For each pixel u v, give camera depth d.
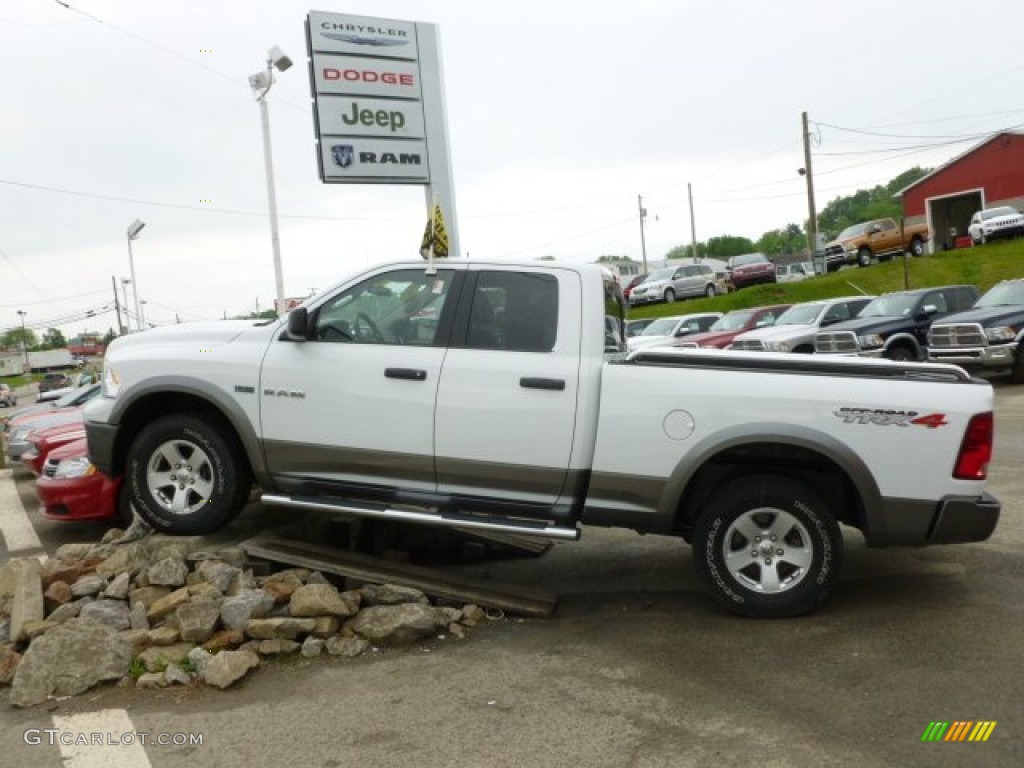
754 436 4.70
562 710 3.82
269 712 3.94
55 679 4.23
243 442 5.40
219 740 3.69
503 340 5.12
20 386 83.06
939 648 4.31
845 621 4.77
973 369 15.66
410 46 13.93
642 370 4.89
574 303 5.09
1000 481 8.17
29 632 4.66
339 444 5.24
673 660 4.34
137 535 6.03
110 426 5.62
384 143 13.84
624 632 4.79
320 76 13.41
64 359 93.25
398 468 5.19
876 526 4.71
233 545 5.52
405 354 5.19
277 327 5.52
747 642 4.53
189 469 5.57
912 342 16.89
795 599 4.77
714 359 4.97
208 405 5.66
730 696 3.88
